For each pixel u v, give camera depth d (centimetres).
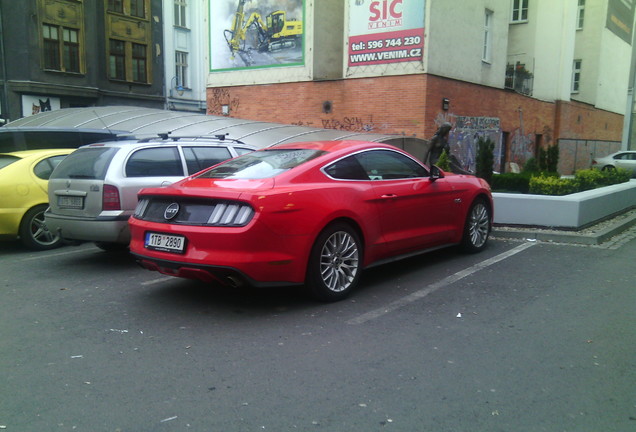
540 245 785
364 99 1659
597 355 393
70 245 848
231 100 2034
